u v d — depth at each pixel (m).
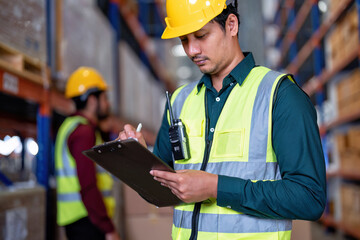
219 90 1.35
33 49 2.75
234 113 1.26
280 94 1.21
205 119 1.32
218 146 1.25
